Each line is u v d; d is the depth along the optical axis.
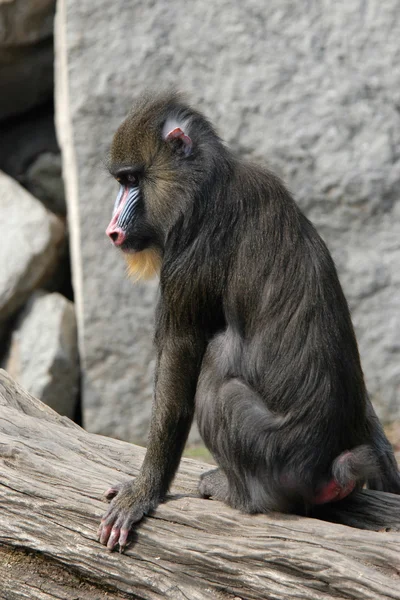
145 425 37.19
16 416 22.30
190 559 17.44
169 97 19.08
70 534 18.47
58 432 22.17
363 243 36.16
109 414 37.28
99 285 37.09
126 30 36.69
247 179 18.16
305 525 17.28
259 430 17.33
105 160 20.97
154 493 18.36
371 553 16.44
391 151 35.62
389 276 35.97
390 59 35.62
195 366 18.33
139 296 36.94
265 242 17.72
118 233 18.86
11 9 41.34
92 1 36.69
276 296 17.55
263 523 17.48
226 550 17.17
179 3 36.56
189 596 17.22
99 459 21.28
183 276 18.05
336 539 16.83
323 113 35.91
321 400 17.28
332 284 17.91
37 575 18.61
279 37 36.12
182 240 18.14
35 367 37.09
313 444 17.36
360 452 17.50
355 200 35.91
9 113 45.66
